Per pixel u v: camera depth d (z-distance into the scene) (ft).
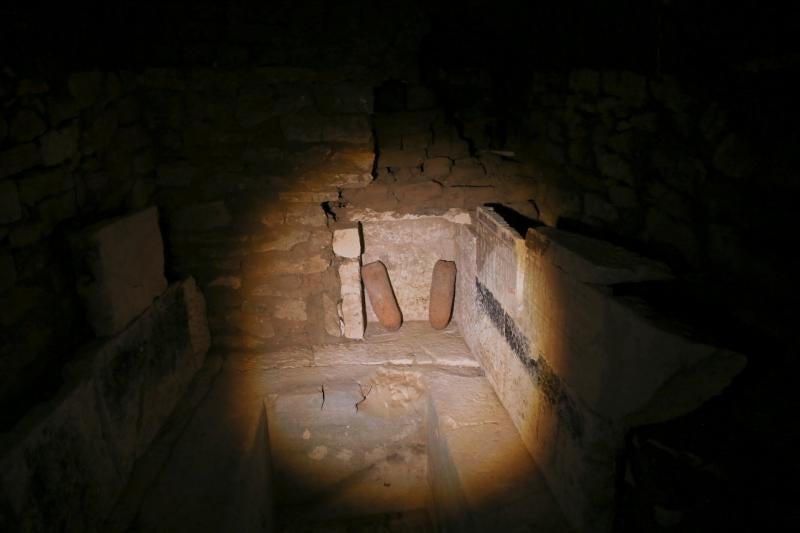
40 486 5.37
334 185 9.59
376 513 10.42
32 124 6.11
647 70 6.00
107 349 6.77
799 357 4.23
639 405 5.08
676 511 4.79
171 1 8.35
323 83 8.97
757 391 4.50
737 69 4.73
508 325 8.30
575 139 7.80
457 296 11.04
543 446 7.30
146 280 7.99
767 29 4.34
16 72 5.90
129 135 8.36
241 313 10.16
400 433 9.82
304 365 10.02
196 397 9.02
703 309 5.21
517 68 9.55
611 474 5.73
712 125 5.10
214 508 6.88
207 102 8.86
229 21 8.57
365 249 10.85
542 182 9.10
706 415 4.85
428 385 9.47
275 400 9.34
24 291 5.98
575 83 7.61
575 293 6.11
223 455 7.82
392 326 10.84
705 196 5.28
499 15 9.48
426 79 9.71
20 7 6.00
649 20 5.83
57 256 6.58
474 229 9.82
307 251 9.98
